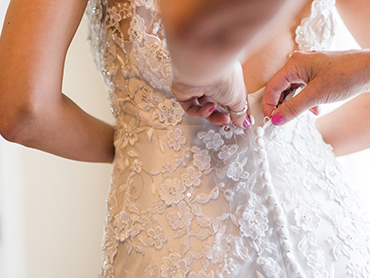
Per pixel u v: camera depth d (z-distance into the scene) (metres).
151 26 0.52
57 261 1.42
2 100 0.49
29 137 0.54
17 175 1.40
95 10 0.58
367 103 0.70
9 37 0.49
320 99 0.52
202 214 0.51
